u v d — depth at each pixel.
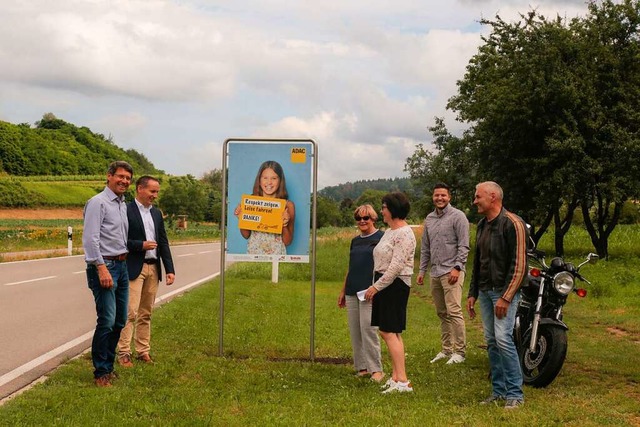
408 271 7.23
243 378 7.54
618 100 27.94
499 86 28.42
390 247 7.25
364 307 7.87
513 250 6.56
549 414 6.16
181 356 8.52
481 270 6.87
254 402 6.50
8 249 29.83
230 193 9.21
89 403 6.14
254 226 9.18
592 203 30.58
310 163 9.20
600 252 30.28
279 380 7.55
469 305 7.15
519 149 28.55
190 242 55.50
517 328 7.69
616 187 26.91
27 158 145.62
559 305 7.46
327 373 8.11
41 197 101.06
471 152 31.17
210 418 5.81
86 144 178.50
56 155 152.12
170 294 15.98
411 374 8.18
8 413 5.73
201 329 10.77
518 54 28.41
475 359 9.02
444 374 8.14
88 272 6.91
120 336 7.88
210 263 28.12
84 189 115.38
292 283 20.66
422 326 12.38
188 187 88.25
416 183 34.84
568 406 6.49
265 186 9.19
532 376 7.51
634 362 8.70
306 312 13.60
